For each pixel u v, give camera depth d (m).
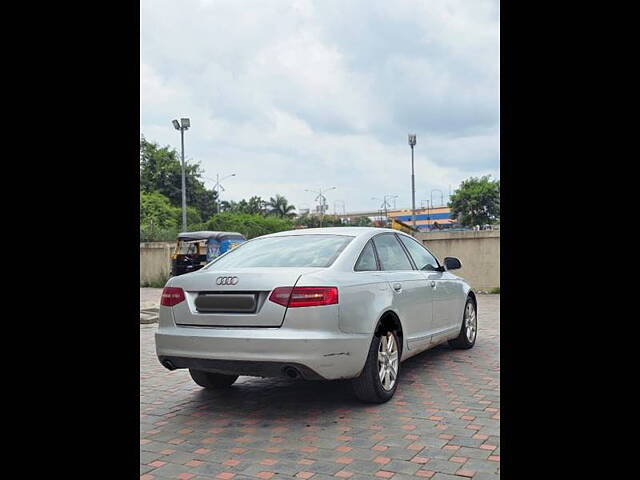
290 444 4.19
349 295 4.80
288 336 4.46
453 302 7.06
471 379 6.03
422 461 3.82
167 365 5.00
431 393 5.50
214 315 4.72
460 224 73.25
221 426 4.64
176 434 4.46
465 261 16.48
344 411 4.96
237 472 3.71
